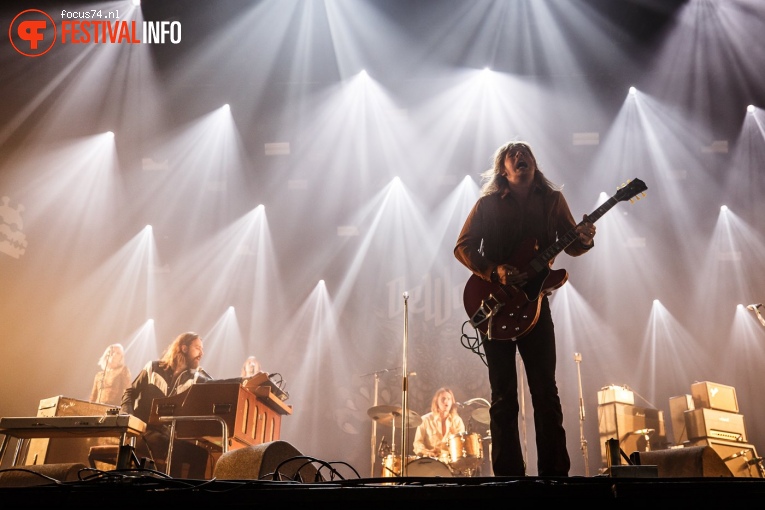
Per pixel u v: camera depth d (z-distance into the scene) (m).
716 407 7.74
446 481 2.20
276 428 5.88
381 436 9.85
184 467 5.42
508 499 2.03
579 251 3.32
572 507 2.04
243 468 2.97
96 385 8.08
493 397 3.20
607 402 8.30
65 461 5.38
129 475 2.25
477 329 3.32
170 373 6.05
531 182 3.49
